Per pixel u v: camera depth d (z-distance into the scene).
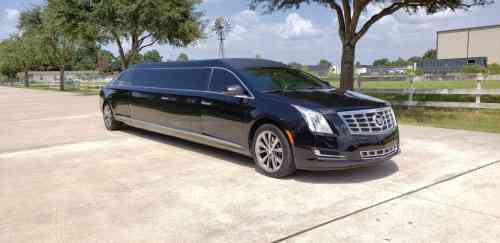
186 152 7.14
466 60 71.19
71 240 3.62
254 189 4.96
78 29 24.92
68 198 4.74
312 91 6.01
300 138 5.05
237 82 6.14
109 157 6.84
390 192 4.78
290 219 4.02
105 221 4.04
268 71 6.45
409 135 8.47
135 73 9.05
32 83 59.94
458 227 3.79
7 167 6.25
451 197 4.58
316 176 5.46
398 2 13.34
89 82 38.97
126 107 8.98
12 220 4.10
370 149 5.09
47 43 36.62
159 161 6.49
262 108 5.53
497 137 8.13
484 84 26.69
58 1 25.09
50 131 9.91
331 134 4.93
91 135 9.16
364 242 3.51
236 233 3.72
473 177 5.32
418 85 28.08
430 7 13.42
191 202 4.54
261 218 4.06
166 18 24.47
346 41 14.03
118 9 23.42
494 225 3.82
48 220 4.09
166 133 7.79
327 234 3.67
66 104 18.84
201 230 3.79
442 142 7.66
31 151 7.45
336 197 4.64
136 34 26.00
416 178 5.32
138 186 5.16
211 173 5.71
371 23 13.73
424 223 3.88
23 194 4.91
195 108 6.77
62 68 38.06
